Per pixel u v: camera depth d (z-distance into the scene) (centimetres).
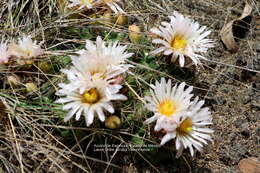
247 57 40
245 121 36
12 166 33
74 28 38
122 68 31
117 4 39
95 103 31
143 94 35
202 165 34
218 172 34
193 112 31
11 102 34
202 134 31
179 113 31
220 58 40
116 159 34
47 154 33
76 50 36
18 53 34
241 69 39
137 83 35
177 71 37
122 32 37
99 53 32
